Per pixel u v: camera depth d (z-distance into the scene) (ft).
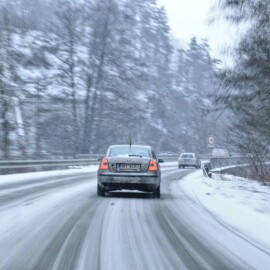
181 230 34.19
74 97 215.92
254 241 30.66
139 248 28.19
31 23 283.38
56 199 51.55
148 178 53.93
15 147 150.41
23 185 70.03
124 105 242.58
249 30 56.90
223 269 23.95
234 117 83.97
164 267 24.11
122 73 235.40
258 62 56.80
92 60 226.17
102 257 25.89
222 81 60.49
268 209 45.70
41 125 214.90
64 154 164.45
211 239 31.14
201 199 54.70
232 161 131.13
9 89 150.51
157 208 45.83
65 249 27.63
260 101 60.75
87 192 60.39
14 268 23.54
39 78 214.07
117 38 232.94
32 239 30.25
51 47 224.94
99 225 35.50
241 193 62.03
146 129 281.33
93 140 231.50
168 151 308.81
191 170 136.46
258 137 81.00
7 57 155.63
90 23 231.09
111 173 54.19
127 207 46.03
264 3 53.36
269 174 94.07
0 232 32.32
